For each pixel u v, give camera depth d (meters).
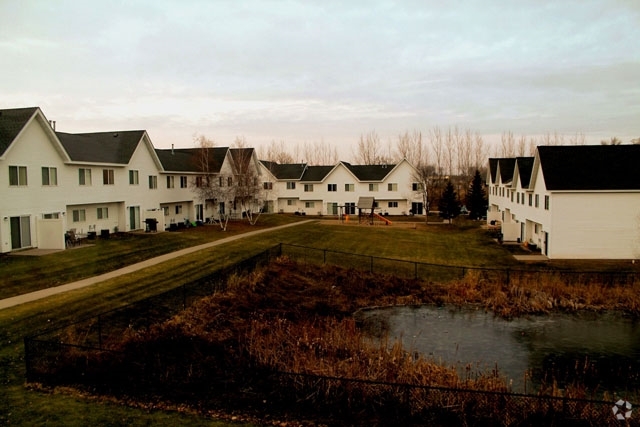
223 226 44.47
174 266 24.94
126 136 39.59
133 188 38.72
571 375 15.58
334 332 16.19
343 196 66.50
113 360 12.40
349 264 30.47
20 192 27.34
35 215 28.56
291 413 10.72
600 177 32.91
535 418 10.82
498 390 12.07
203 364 12.77
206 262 26.42
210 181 47.50
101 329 15.38
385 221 53.47
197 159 48.38
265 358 13.45
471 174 99.25
